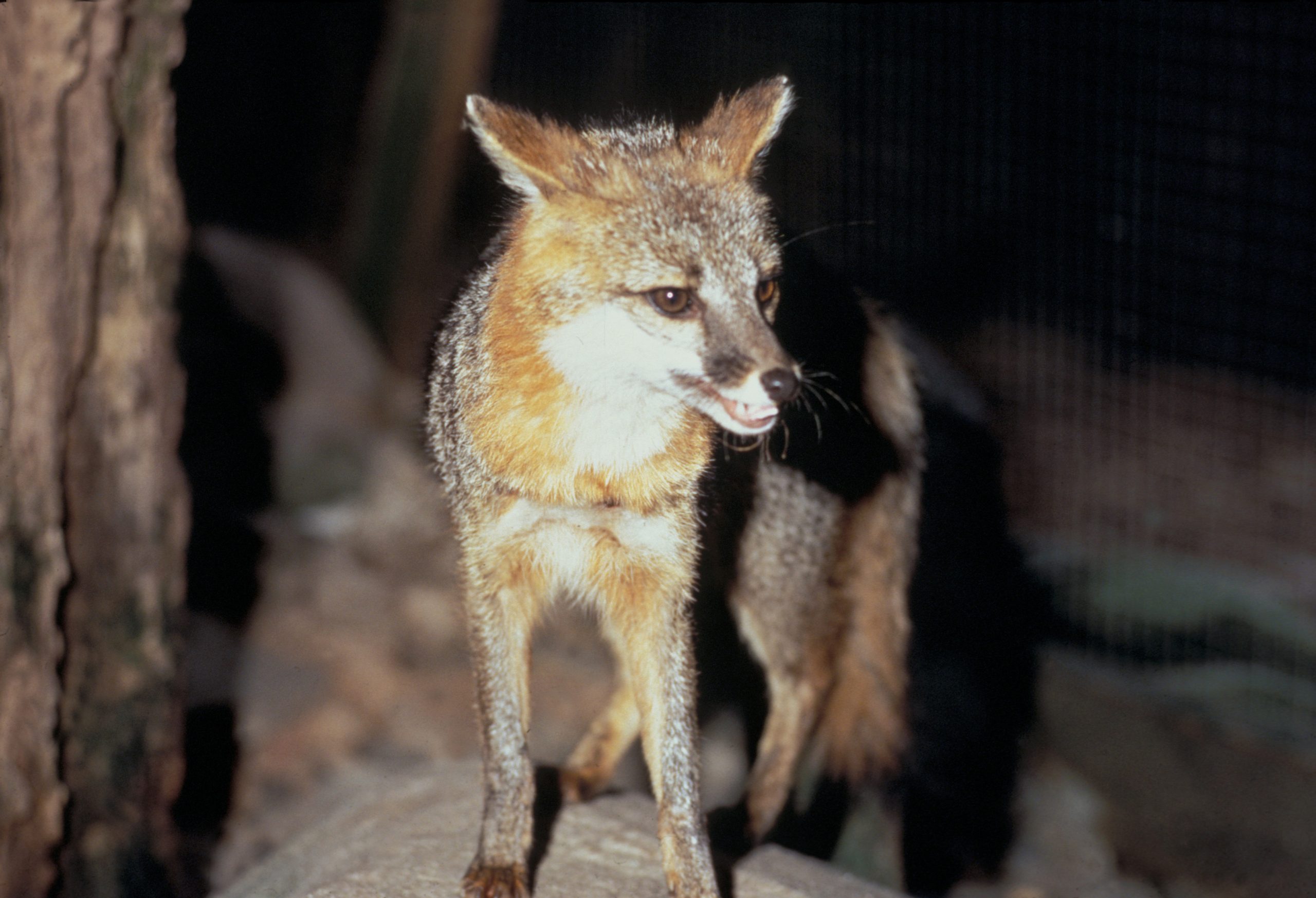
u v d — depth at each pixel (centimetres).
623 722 435
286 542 834
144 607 532
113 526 520
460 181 1086
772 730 469
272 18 1202
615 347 337
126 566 525
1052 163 787
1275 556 821
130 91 489
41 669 494
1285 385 963
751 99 379
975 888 630
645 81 906
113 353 510
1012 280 822
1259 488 884
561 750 681
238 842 605
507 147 346
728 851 436
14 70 463
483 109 353
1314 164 772
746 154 362
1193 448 920
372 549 841
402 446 941
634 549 353
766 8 816
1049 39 754
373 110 1038
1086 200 797
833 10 782
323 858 412
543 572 364
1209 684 681
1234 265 789
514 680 362
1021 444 854
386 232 1048
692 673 355
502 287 351
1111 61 751
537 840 391
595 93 948
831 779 548
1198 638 726
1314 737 630
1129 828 670
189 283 935
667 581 354
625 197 345
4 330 478
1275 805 621
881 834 612
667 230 338
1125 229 805
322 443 909
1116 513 855
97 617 522
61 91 468
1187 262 812
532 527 354
